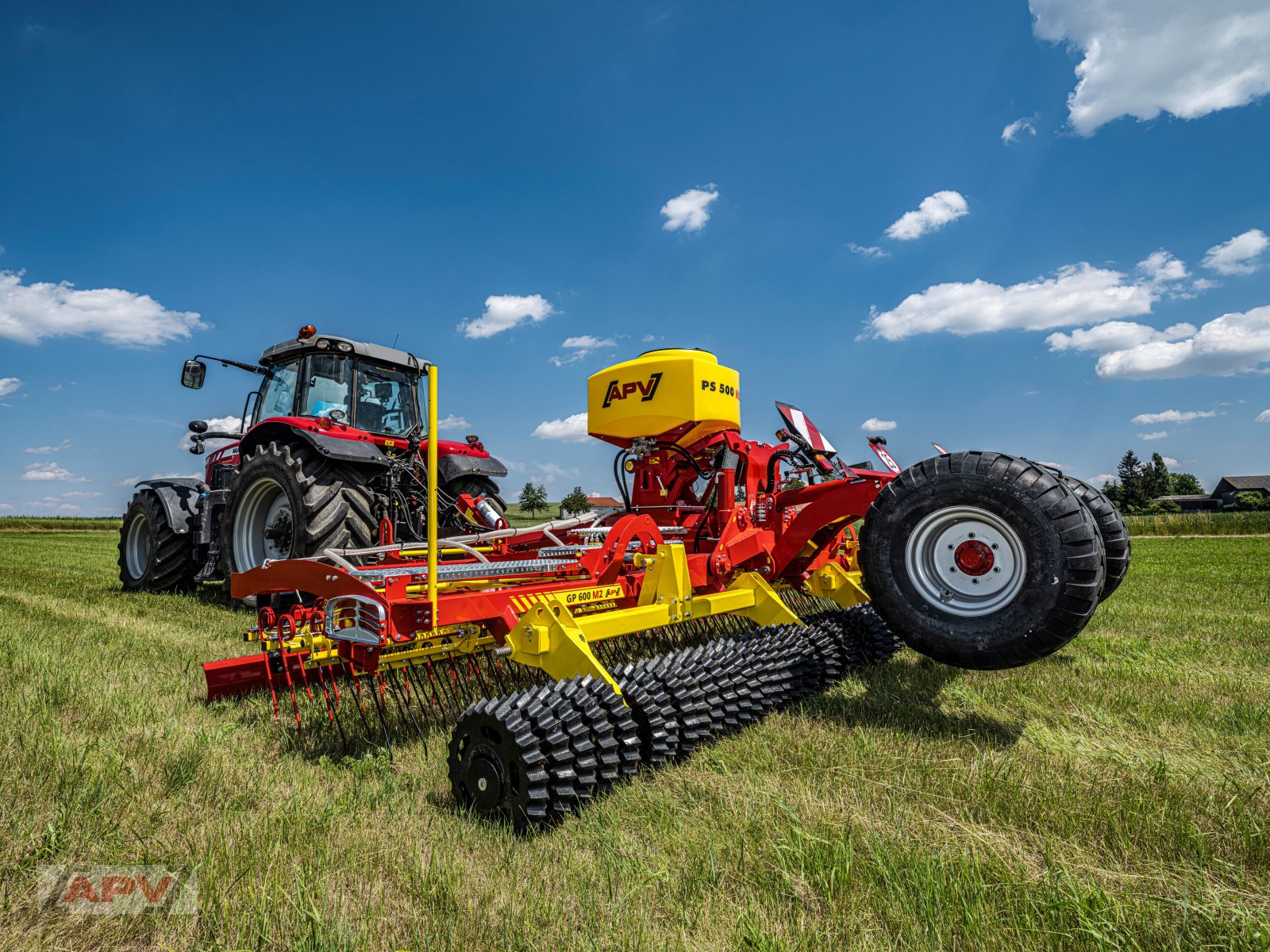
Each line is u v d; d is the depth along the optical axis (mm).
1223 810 2316
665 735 2693
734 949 1639
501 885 1911
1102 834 2178
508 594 2967
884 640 4352
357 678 3295
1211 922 1701
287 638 3031
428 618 2600
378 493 6098
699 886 1884
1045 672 4215
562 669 2762
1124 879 1918
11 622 5383
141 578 7582
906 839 2117
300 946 1601
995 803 2350
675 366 4469
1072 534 2834
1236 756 2859
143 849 2041
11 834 2096
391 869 1984
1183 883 1904
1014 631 2930
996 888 1838
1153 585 9203
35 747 2666
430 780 2635
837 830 2152
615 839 2141
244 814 2273
